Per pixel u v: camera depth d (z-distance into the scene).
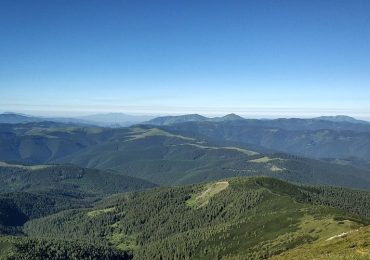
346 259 163.00
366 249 175.38
